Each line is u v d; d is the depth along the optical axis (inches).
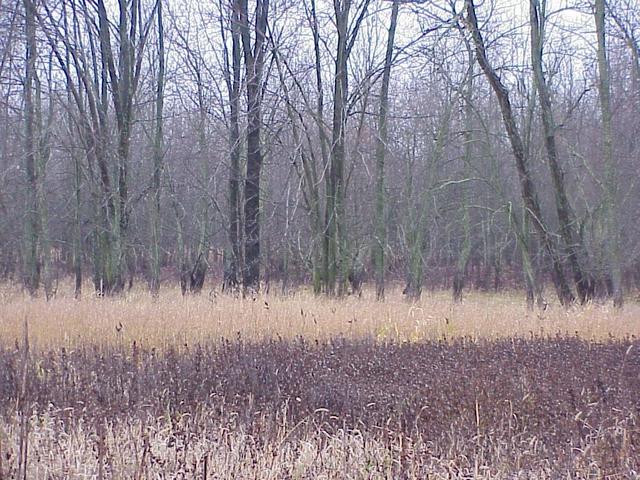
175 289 861.2
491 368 348.8
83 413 258.1
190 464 224.5
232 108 752.3
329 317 470.3
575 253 685.9
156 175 821.9
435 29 647.8
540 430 261.0
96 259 898.7
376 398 296.7
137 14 799.1
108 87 834.2
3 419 247.0
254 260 735.7
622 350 405.7
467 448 239.1
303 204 824.9
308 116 775.1
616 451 234.4
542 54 722.8
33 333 420.8
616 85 820.0
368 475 223.1
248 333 437.1
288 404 288.4
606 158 653.9
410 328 465.4
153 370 327.9
